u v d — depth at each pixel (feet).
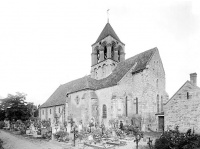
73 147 59.47
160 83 102.89
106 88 101.50
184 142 47.75
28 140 74.43
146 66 94.68
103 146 58.29
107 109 97.91
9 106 114.32
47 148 58.03
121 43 133.90
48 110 166.09
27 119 123.13
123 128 82.38
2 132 107.55
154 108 93.91
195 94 59.82
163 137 51.47
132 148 54.95
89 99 104.99
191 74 73.92
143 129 87.25
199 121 57.57
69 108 122.72
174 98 66.23
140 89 96.58
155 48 105.19
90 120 101.19
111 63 122.21
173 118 65.41
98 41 134.10
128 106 97.50
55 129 81.61
